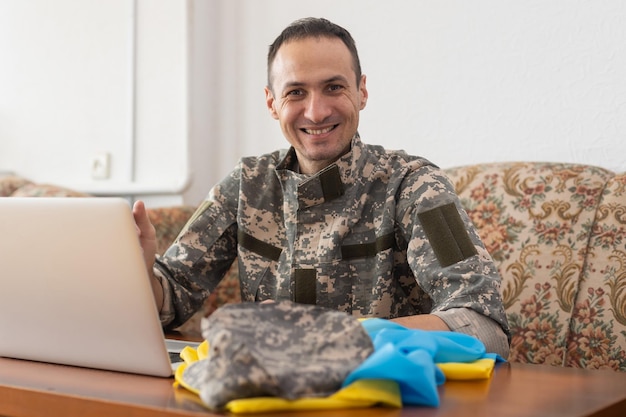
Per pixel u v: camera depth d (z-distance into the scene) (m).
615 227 1.69
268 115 2.59
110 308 1.00
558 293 1.72
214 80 2.72
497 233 1.83
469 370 0.98
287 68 1.44
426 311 1.48
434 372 0.88
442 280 1.26
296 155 1.55
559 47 1.98
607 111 1.91
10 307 1.09
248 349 0.79
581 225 1.74
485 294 1.21
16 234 1.03
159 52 2.76
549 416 0.79
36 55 3.17
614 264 1.67
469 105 2.13
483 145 2.11
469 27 2.13
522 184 1.85
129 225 0.96
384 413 0.79
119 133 2.91
